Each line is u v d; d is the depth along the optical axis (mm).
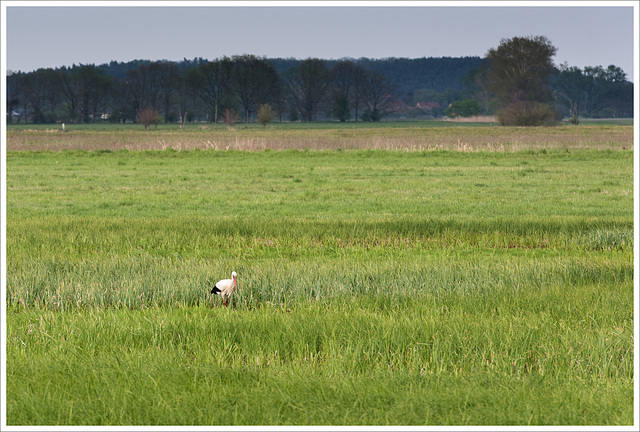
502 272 46188
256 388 25828
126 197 92312
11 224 66750
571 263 49375
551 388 26422
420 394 25312
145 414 24109
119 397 25016
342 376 26969
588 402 24828
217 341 30922
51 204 85562
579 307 37031
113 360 28484
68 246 58188
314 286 42406
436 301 39812
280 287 42062
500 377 27219
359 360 28625
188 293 41312
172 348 30031
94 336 32000
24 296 41094
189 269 46625
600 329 33000
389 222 68875
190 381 26469
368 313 35812
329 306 38625
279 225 67438
